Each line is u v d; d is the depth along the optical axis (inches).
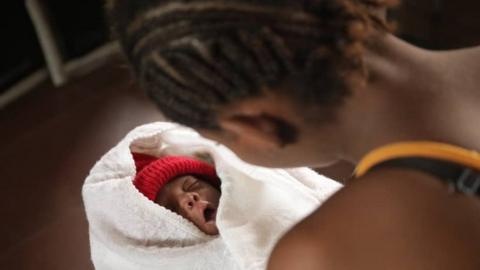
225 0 16.4
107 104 64.6
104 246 39.4
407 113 17.9
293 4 16.3
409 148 17.6
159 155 43.8
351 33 16.8
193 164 42.1
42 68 68.2
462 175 17.1
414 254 16.7
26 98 66.7
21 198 57.4
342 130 18.4
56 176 58.8
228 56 16.8
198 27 16.7
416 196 17.1
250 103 17.8
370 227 17.2
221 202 37.6
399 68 18.2
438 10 56.4
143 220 38.3
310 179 39.3
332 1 16.5
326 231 17.6
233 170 38.9
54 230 54.6
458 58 19.0
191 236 38.5
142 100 63.9
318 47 16.6
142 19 17.3
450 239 16.7
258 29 16.4
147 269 39.0
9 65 65.0
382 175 17.8
